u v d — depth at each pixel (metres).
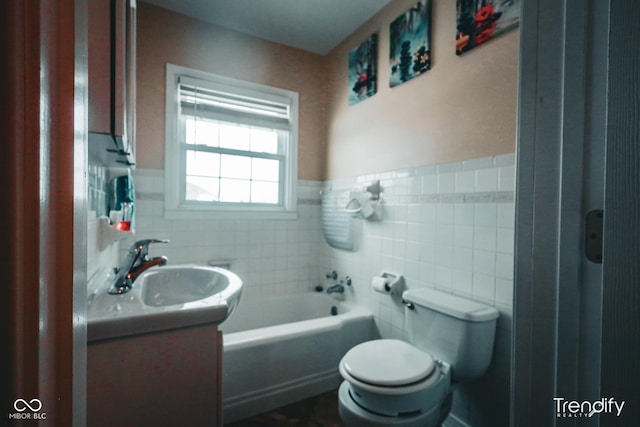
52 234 0.34
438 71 1.76
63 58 0.35
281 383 1.84
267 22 2.38
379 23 2.22
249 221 2.60
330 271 2.73
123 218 1.75
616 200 0.43
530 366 0.57
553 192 0.54
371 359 1.40
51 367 0.34
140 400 0.97
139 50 2.18
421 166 1.86
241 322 2.47
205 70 2.38
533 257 0.57
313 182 2.86
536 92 0.56
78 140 0.39
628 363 0.42
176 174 2.32
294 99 2.73
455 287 1.65
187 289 1.68
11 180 0.30
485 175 1.51
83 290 0.44
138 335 0.96
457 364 1.41
